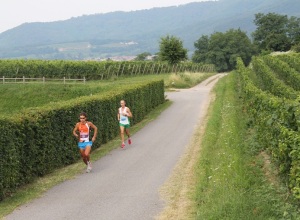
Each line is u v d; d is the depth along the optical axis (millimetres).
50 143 14773
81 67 63656
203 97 38938
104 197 11602
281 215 8273
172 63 69250
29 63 65000
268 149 13273
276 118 12336
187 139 20016
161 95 35438
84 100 18422
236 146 15055
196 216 9234
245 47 143750
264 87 35344
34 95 51562
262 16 142875
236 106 26688
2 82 58156
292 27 139750
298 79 32188
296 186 8375
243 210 8539
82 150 14695
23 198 11789
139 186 12539
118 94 22828
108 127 20875
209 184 11273
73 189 12594
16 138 12539
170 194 11539
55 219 9969
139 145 19344
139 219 9727
